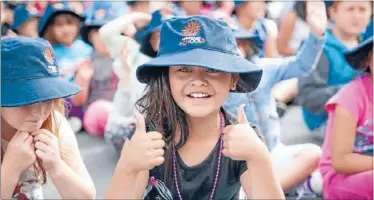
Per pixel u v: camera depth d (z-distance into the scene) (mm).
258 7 2535
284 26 2959
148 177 1195
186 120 1180
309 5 2303
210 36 1098
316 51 2066
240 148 1092
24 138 1269
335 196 1771
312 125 2383
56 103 1315
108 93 2650
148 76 1190
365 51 1677
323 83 2328
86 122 2584
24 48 1217
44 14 2611
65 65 2557
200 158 1182
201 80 1098
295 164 1896
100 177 2059
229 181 1190
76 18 2643
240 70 1067
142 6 2789
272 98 2049
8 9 2686
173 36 1112
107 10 2760
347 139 1664
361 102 1665
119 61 2266
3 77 1200
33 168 1354
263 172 1103
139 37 2346
